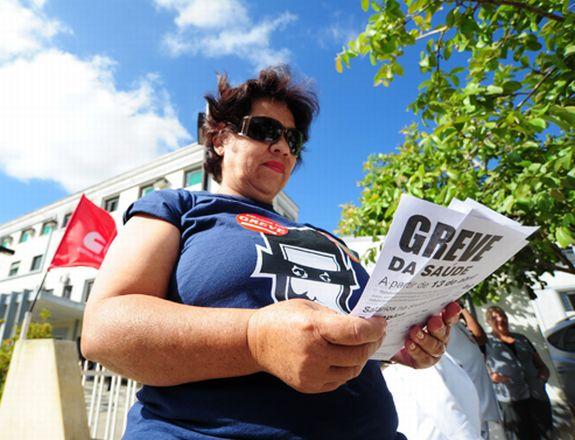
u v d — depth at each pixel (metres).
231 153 1.45
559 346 5.64
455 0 2.16
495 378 4.16
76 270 16.97
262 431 0.72
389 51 2.33
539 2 2.20
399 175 3.48
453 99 2.47
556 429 4.99
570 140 2.33
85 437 2.19
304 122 1.63
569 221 2.19
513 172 2.72
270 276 0.92
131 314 0.68
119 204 16.77
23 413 2.17
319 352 0.55
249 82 1.50
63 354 2.35
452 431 1.77
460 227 0.61
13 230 22.47
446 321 0.89
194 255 0.93
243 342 0.63
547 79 2.22
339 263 1.13
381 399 0.97
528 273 5.15
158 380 0.69
